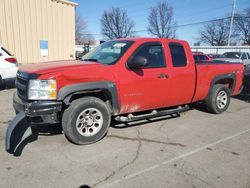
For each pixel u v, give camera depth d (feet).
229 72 20.68
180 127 16.99
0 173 10.52
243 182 10.37
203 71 18.62
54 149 12.88
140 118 15.69
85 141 13.43
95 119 13.84
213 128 17.01
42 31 38.68
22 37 36.81
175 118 19.07
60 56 41.63
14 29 35.96
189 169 11.28
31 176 10.36
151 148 13.38
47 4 38.52
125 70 14.37
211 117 19.69
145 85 15.16
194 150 13.32
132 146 13.56
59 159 11.85
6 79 28.07
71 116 12.90
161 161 11.95
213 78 19.53
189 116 19.83
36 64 14.56
